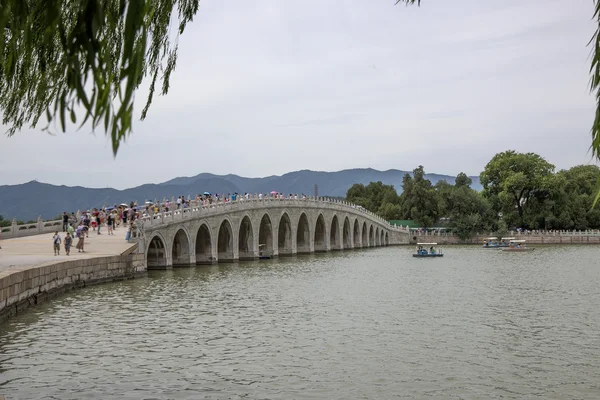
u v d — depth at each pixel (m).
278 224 96.69
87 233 61.00
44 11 6.82
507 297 48.03
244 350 29.19
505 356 28.20
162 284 53.06
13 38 7.13
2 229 61.22
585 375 25.05
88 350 28.36
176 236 71.62
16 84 11.24
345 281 59.78
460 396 22.44
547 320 37.38
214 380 24.20
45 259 45.28
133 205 76.75
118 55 8.79
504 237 150.12
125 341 30.47
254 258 88.62
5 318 33.22
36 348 28.34
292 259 92.38
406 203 171.38
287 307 42.19
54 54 9.58
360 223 135.00
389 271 72.06
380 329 34.44
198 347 29.66
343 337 32.28
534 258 96.19
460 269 75.69
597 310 41.19
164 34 10.70
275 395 22.38
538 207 154.25
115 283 51.41
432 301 45.69
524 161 151.62
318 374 25.17
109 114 5.21
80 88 5.21
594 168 174.38
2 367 25.20
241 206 83.81
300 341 31.20
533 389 23.23
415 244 156.25
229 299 45.56
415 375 25.05
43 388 22.58
